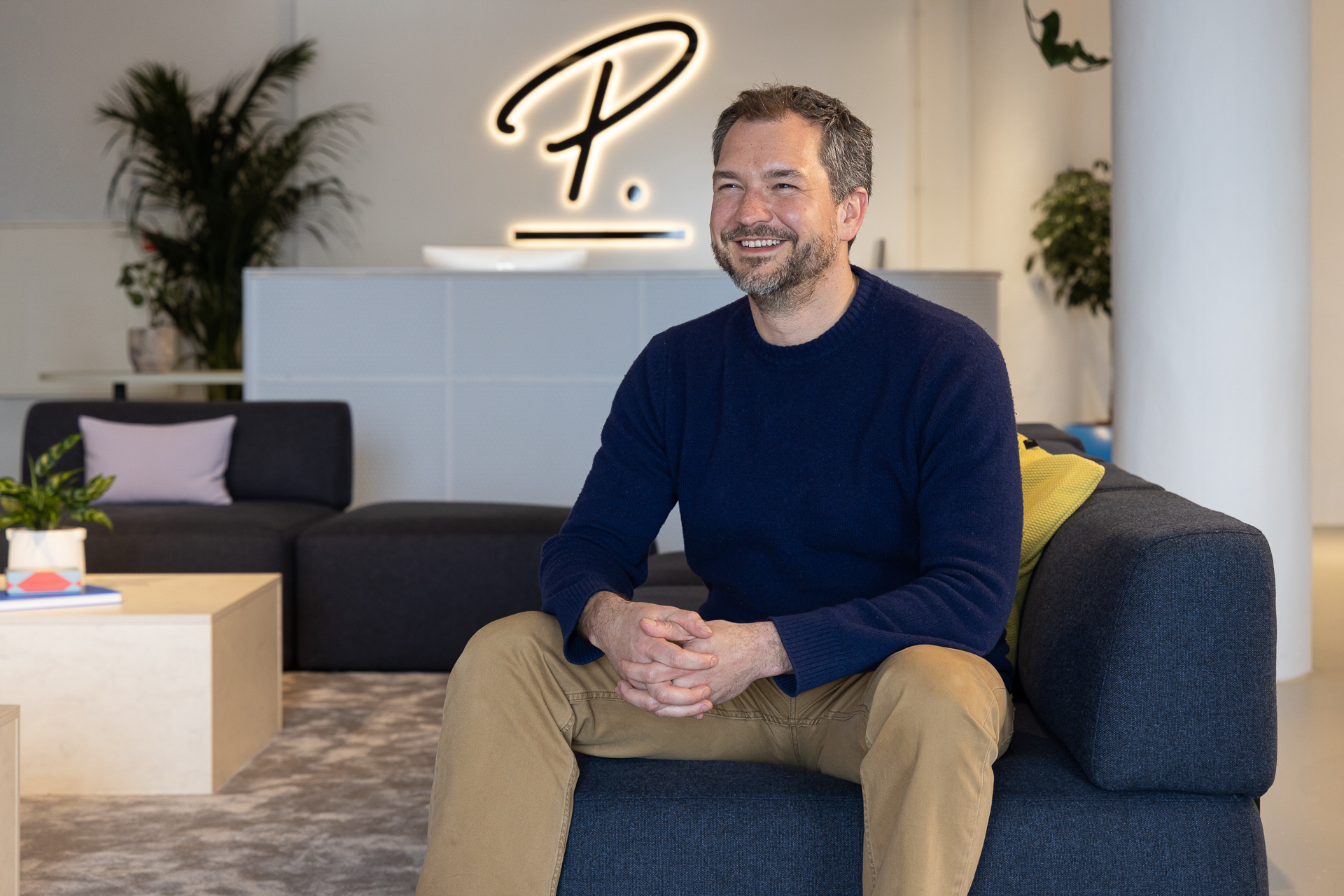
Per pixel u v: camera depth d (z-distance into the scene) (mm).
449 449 4664
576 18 6938
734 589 1536
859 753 1313
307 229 6926
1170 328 3107
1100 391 7270
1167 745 1265
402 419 4664
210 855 1953
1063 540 1538
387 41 6938
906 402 1436
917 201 7195
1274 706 1266
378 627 3295
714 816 1316
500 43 6945
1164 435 3133
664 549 4480
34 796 2277
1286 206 3068
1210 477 3088
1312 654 3443
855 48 6957
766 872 1313
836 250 1472
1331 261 6492
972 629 1312
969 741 1167
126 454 3695
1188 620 1260
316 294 4645
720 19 6945
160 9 6836
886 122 6984
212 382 5648
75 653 2281
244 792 2291
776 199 1433
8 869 1534
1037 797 1290
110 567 3230
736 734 1427
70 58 6824
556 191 6980
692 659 1268
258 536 3273
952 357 1427
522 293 4633
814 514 1461
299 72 6848
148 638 2279
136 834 2059
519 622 1378
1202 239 3061
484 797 1279
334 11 6922
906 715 1187
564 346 4633
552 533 3332
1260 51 3023
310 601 3305
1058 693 1393
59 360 6859
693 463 1548
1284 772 2420
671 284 4598
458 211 6973
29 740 2283
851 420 1462
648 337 4613
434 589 3291
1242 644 1257
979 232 7078
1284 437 3102
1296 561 3160
